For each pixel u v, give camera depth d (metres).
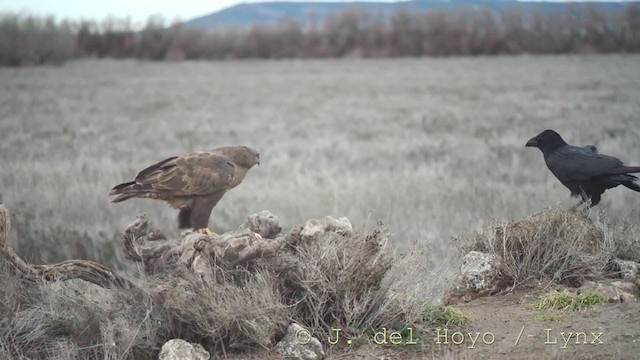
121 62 92.25
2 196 15.36
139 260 6.23
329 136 28.19
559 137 7.93
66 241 11.86
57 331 5.68
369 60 93.06
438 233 11.34
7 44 79.94
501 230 7.42
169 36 98.56
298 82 62.56
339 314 5.83
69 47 87.12
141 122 35.75
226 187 6.91
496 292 6.94
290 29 101.69
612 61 73.56
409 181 16.75
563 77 57.16
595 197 7.81
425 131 29.03
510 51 92.19
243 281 5.80
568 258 7.14
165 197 6.77
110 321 5.58
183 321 5.53
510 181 16.98
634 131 25.47
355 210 13.44
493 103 41.31
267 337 5.52
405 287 6.05
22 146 25.84
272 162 21.11
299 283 5.77
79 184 16.64
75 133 30.48
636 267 7.09
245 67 84.94
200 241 5.74
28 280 5.98
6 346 5.47
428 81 59.62
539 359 5.13
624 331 5.52
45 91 53.31
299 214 13.46
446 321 6.02
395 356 5.42
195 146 26.22
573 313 6.10
